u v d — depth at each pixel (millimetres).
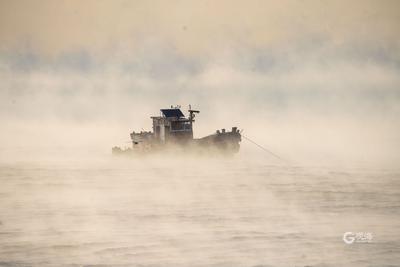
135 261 122312
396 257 124062
